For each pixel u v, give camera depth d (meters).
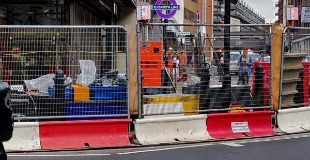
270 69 11.16
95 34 9.98
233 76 12.55
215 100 11.03
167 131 9.98
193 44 12.02
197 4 87.56
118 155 8.47
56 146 9.19
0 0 16.67
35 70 9.75
